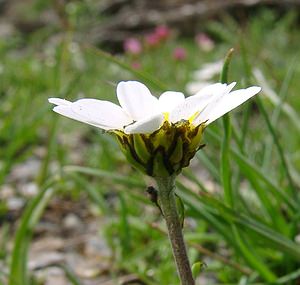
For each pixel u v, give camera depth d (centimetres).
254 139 25
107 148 35
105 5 101
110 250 25
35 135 38
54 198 30
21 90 49
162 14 94
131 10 99
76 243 26
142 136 11
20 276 21
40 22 105
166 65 64
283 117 32
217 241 23
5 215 29
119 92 11
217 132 20
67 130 40
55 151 36
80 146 39
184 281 11
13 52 79
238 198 21
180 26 89
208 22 86
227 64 15
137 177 32
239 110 30
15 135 33
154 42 68
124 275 23
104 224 27
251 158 22
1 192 31
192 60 68
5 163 33
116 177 22
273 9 86
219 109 11
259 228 18
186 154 11
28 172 34
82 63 55
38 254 25
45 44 79
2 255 24
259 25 73
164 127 11
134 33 92
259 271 19
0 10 113
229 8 87
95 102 11
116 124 11
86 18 90
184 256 11
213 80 42
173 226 11
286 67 55
